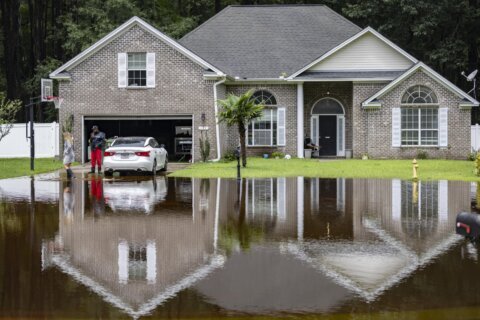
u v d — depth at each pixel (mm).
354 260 9422
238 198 16906
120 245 10500
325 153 36031
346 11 47156
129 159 23797
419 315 6910
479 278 8367
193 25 48781
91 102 31969
